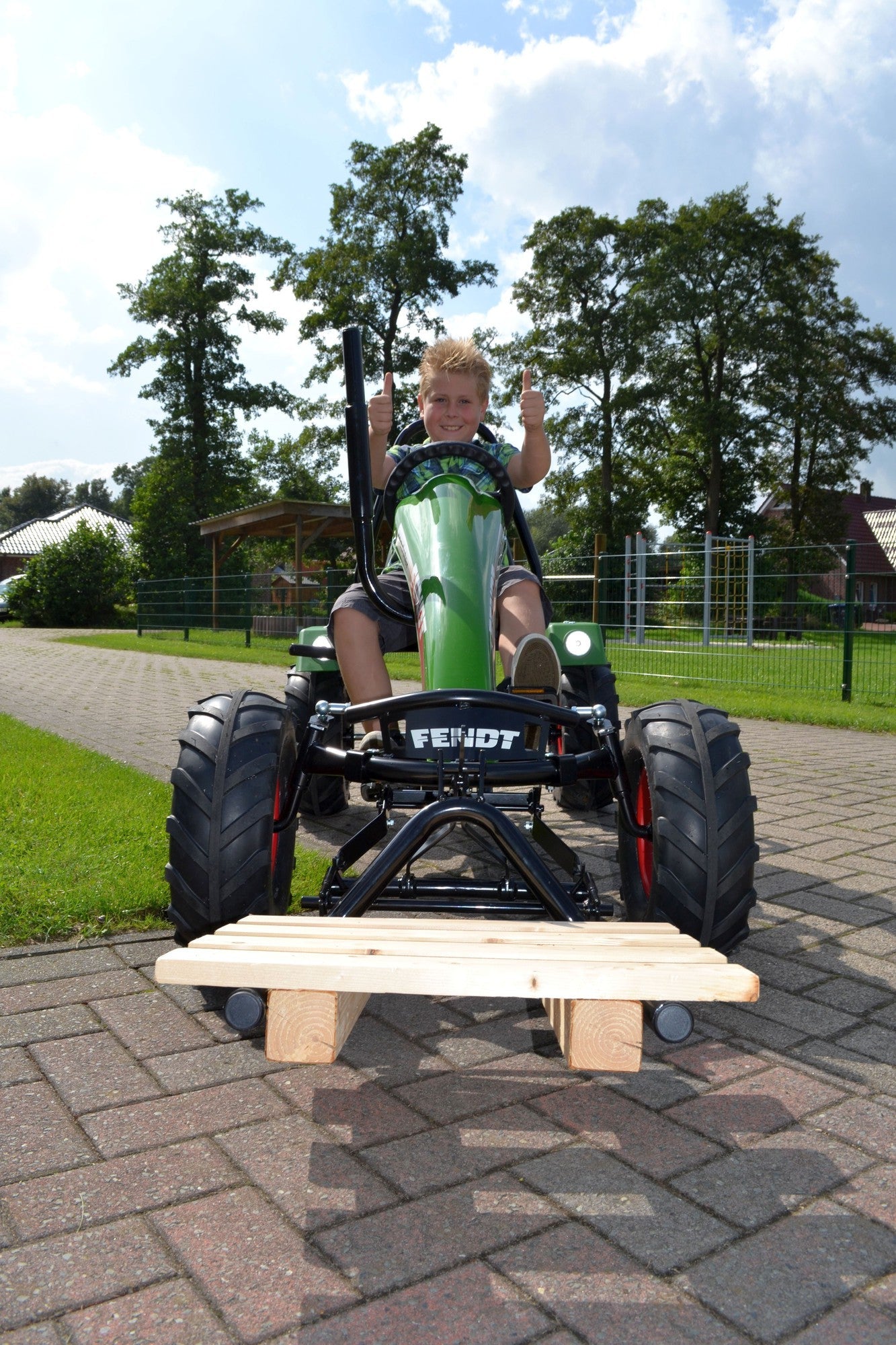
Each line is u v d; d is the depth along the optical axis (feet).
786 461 140.97
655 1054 7.45
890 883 11.99
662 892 7.57
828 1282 4.93
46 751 19.63
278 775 7.88
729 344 125.39
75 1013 8.02
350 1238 5.23
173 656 55.62
